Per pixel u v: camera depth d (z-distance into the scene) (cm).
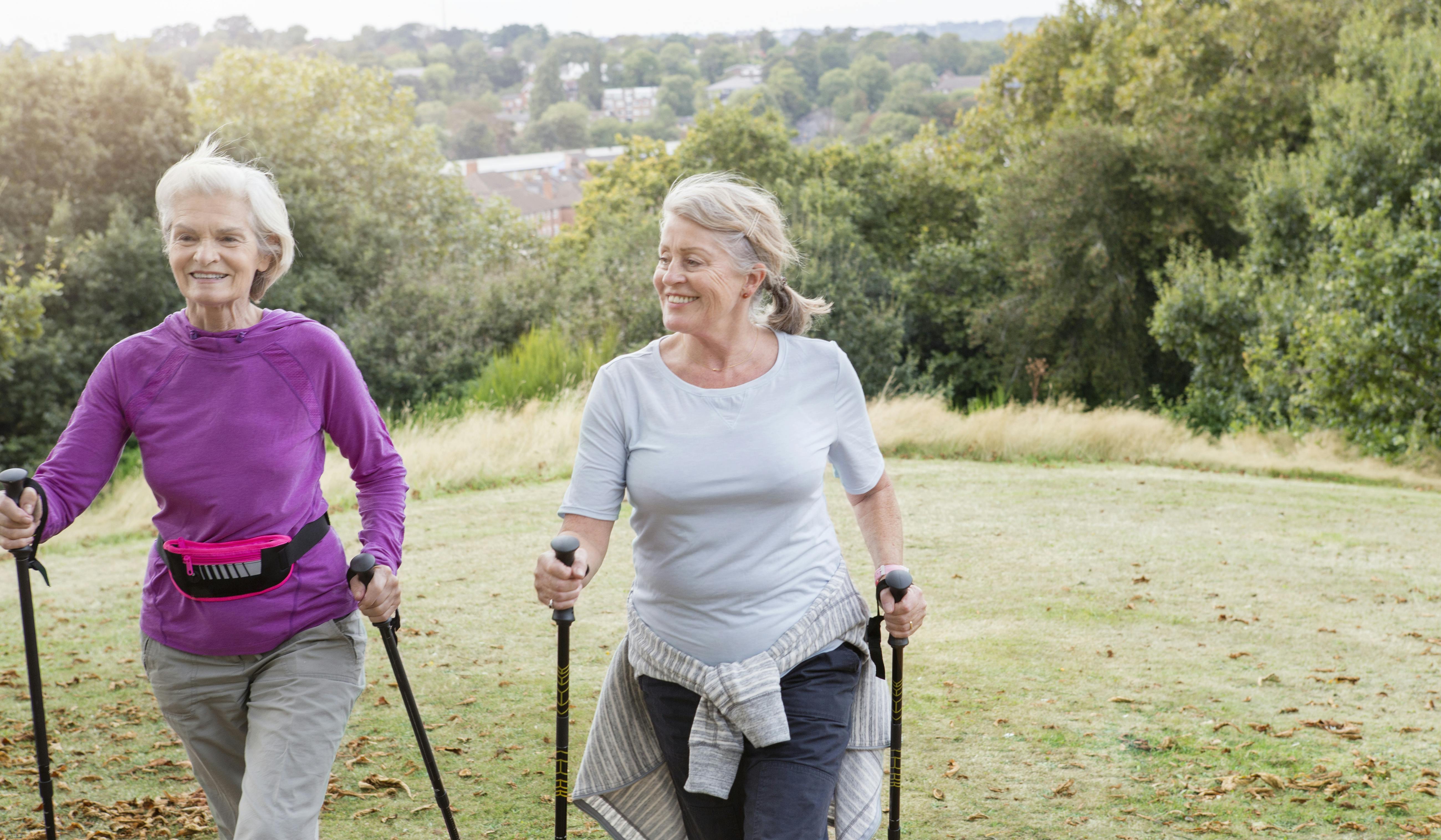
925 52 10881
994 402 1992
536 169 9406
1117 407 1833
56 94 1806
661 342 238
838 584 236
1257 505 871
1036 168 2150
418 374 1680
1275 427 1539
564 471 986
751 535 225
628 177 2766
